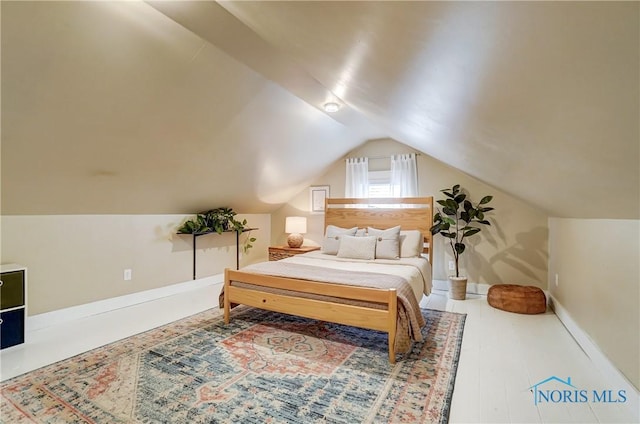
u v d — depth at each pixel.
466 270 4.31
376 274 2.91
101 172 2.86
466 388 1.93
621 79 0.47
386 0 0.55
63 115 2.16
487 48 0.56
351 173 5.13
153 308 3.55
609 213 1.71
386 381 1.99
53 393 1.83
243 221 5.13
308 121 3.72
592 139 0.76
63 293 3.11
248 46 2.12
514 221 4.06
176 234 4.25
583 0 0.33
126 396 1.80
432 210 4.34
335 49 1.12
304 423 1.59
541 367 2.19
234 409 1.69
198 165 3.46
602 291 2.07
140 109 2.41
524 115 0.82
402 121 2.20
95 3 1.63
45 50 1.74
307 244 5.64
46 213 2.98
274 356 2.33
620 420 1.63
